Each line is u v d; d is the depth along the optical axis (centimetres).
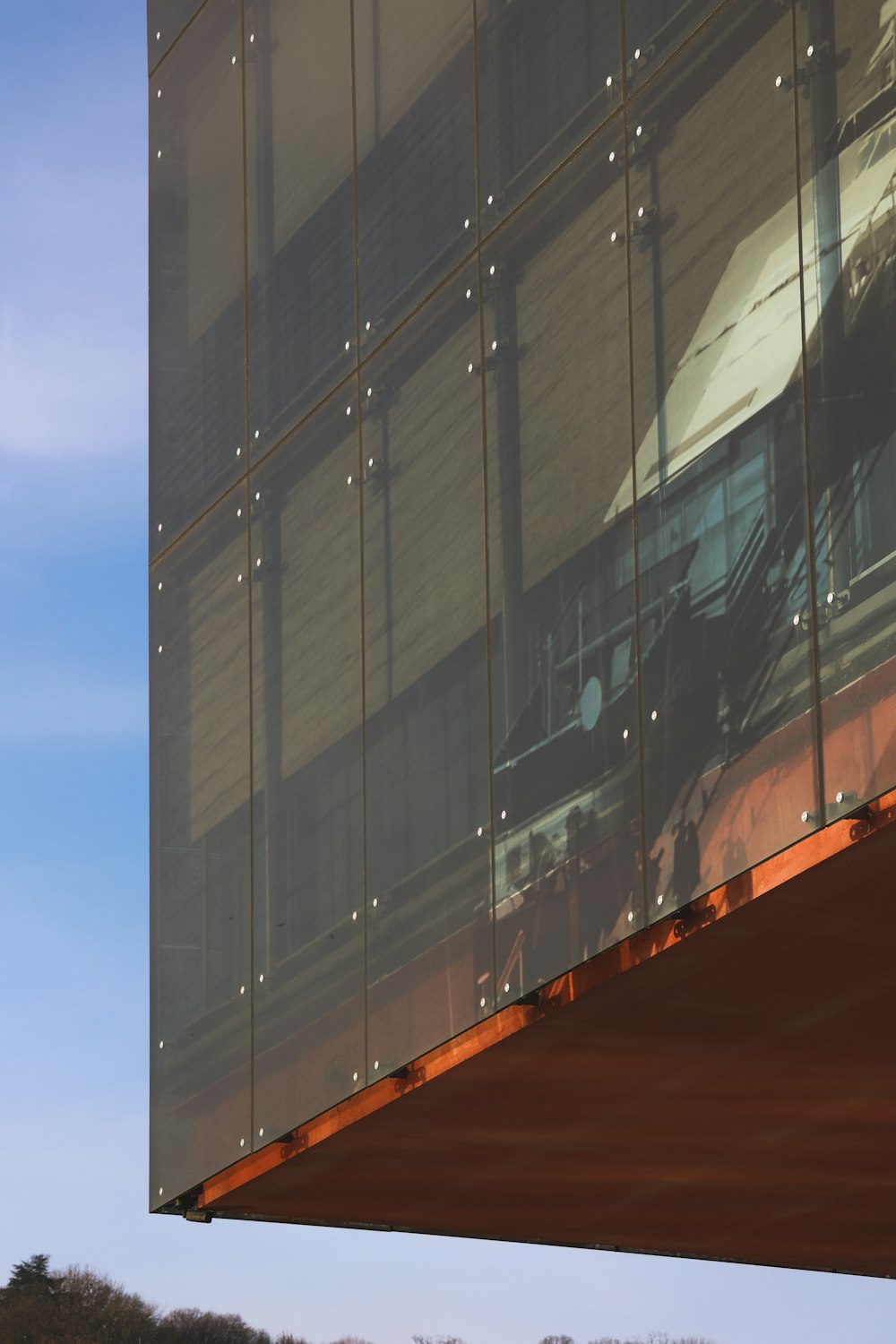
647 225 1162
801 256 1038
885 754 940
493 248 1303
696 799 1065
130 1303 7556
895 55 988
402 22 1427
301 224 1536
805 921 1051
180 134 1742
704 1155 1442
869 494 971
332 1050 1380
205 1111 1530
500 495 1272
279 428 1541
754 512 1050
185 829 1612
